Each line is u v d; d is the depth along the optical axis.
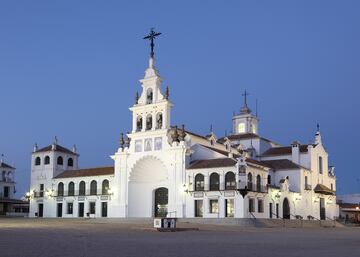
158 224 43.31
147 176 76.44
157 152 73.69
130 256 18.25
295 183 79.25
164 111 74.44
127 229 43.06
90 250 20.69
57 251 20.02
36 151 89.94
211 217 66.12
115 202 76.81
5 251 19.81
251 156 85.31
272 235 36.97
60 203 84.44
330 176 90.69
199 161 71.69
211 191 67.06
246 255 19.12
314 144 86.44
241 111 99.50
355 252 21.05
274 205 72.00
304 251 21.41
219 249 21.95
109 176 79.12
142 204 76.12
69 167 90.38
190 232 40.59
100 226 48.47
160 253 19.61
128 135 77.44
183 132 72.69
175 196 70.50
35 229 39.75
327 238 33.31
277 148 88.88
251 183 66.75
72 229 40.84
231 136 92.12
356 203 111.00
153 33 79.56
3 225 47.72
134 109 77.88
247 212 64.56
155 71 77.00
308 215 80.31
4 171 105.44
